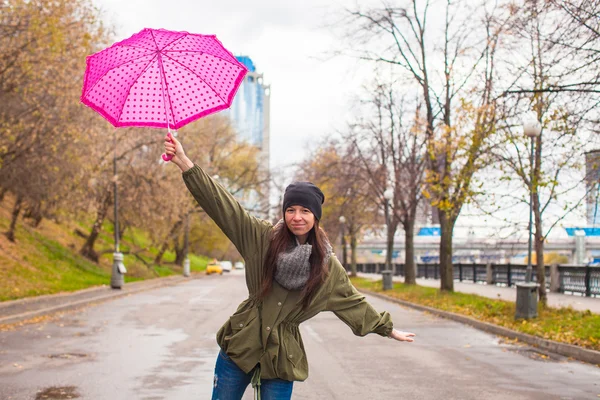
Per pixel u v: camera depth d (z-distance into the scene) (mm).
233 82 4012
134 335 14727
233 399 3859
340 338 14594
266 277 3686
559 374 10086
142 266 52562
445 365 10906
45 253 37938
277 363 3727
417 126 27562
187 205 46438
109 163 38156
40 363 10758
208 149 50281
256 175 63188
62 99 24250
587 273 25281
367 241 86188
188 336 14578
